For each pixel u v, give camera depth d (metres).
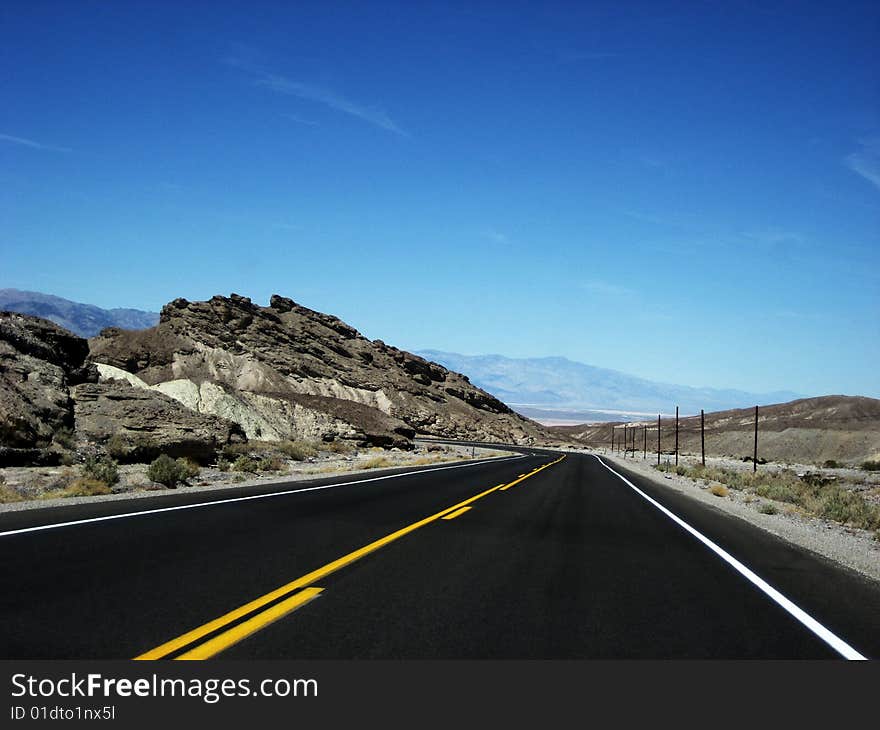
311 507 16.41
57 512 13.48
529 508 19.06
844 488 44.84
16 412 24.55
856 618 7.75
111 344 114.19
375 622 6.70
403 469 38.53
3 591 7.20
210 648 5.71
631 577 9.67
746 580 9.84
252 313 149.00
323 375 141.25
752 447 154.75
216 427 34.25
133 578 8.01
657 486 34.72
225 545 10.52
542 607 7.62
